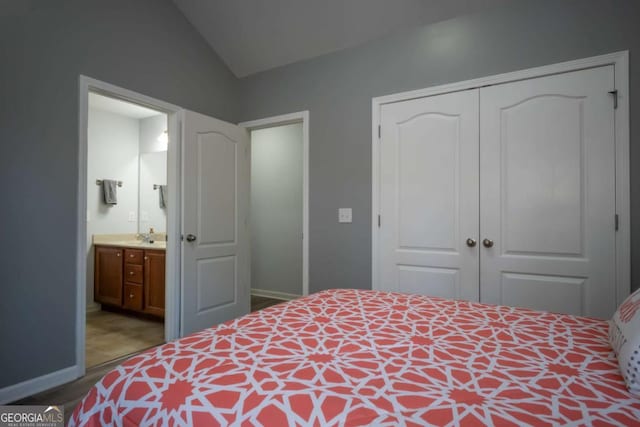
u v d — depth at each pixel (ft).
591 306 7.09
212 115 10.90
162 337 10.21
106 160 13.96
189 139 9.76
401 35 9.08
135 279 12.23
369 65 9.52
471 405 2.34
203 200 10.12
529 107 7.66
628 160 6.75
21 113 6.66
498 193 7.95
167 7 9.58
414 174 8.91
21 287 6.66
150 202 14.58
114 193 14.03
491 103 8.03
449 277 8.51
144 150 14.85
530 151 7.64
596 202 7.05
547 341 3.63
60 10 7.26
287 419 2.22
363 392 2.51
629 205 6.73
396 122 9.14
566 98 7.33
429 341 3.60
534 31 7.61
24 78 6.70
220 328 3.99
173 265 9.58
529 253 7.68
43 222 6.96
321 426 2.15
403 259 9.03
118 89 8.30
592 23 7.08
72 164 7.40
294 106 10.76
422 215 8.81
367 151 9.53
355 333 3.84
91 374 7.68
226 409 2.35
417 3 8.43
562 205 7.35
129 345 9.55
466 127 8.30
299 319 4.36
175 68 9.77
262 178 15.42
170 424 2.40
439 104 8.62
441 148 8.59
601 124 7.02
